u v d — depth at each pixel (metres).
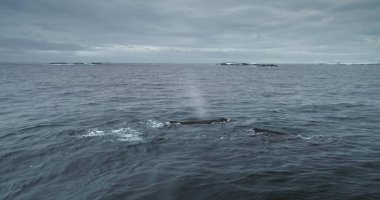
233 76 114.88
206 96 45.88
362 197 12.08
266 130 21.30
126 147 18.33
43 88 57.94
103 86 64.06
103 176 14.24
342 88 61.53
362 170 14.88
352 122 26.22
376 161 16.17
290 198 12.02
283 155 17.03
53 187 13.30
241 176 14.04
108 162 15.98
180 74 130.50
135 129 22.72
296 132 22.38
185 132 21.70
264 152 17.50
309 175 14.19
